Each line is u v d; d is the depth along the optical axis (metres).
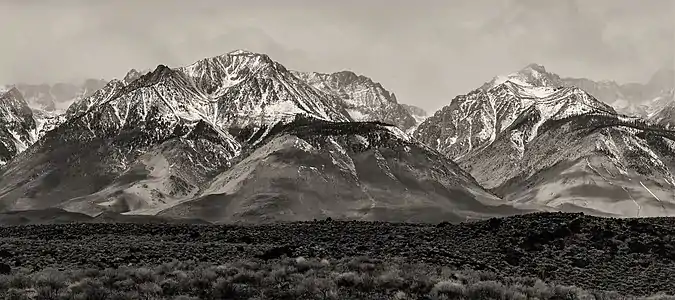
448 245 56.22
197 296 35.19
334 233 62.38
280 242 57.50
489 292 37.78
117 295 33.75
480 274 43.84
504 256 54.22
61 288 34.94
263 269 39.97
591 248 56.59
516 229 59.56
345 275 38.38
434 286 37.69
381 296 36.69
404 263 45.41
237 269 39.62
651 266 54.00
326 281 37.06
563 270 52.12
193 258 46.78
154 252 48.94
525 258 54.16
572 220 61.00
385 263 44.03
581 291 41.81
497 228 60.75
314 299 35.38
